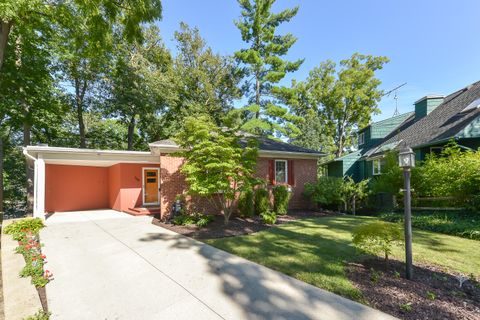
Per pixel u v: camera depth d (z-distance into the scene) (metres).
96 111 20.09
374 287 3.42
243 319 2.79
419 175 9.26
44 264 4.74
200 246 5.86
